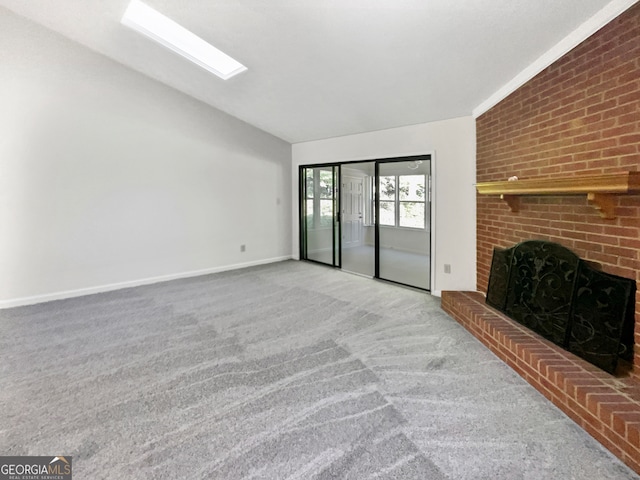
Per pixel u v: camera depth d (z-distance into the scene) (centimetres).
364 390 210
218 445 164
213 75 404
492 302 307
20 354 256
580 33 213
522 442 165
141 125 445
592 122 210
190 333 298
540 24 216
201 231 516
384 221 693
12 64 351
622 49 188
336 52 302
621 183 169
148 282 466
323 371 234
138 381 220
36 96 367
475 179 368
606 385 177
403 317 338
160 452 159
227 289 439
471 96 330
